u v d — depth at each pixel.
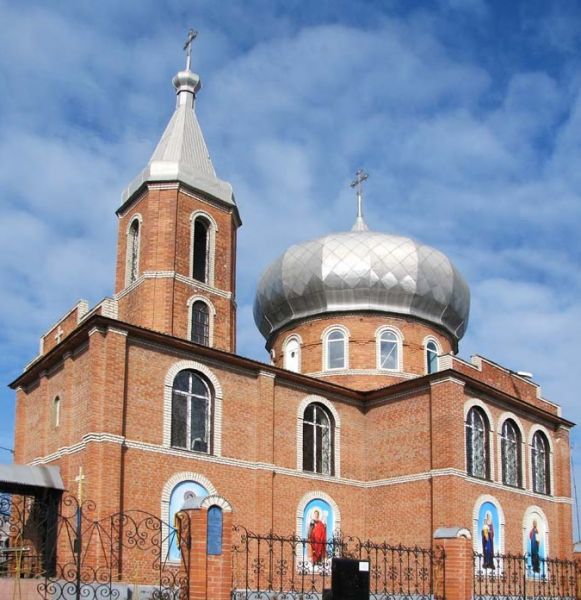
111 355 26.58
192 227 33.19
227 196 34.62
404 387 33.69
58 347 28.91
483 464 33.47
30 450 31.23
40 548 26.52
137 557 25.73
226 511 18.50
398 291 38.69
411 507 32.25
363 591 18.75
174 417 28.27
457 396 32.25
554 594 32.94
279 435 31.34
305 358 39.09
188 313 32.00
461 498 31.28
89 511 25.00
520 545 34.19
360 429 34.69
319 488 32.22
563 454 38.31
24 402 32.53
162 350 28.34
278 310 40.41
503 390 35.53
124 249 33.91
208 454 28.80
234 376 30.42
